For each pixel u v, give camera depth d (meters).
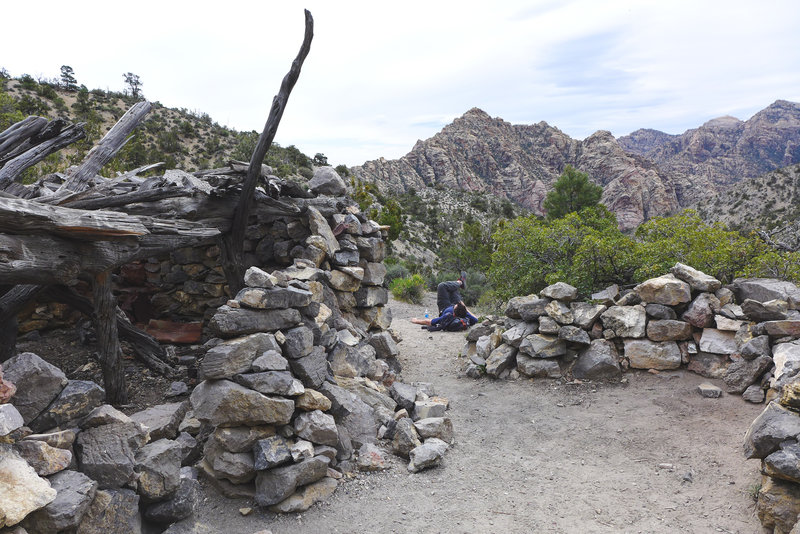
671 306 6.24
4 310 5.64
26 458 2.10
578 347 6.61
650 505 3.73
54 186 6.56
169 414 4.86
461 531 3.49
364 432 4.66
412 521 3.62
